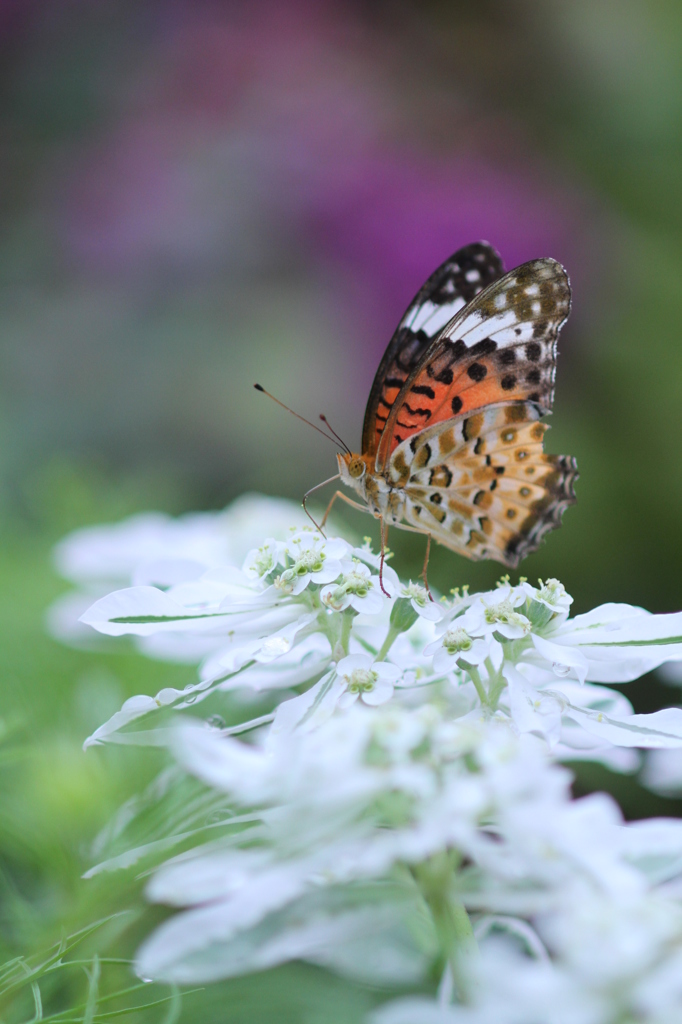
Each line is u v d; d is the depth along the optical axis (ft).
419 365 1.56
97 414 2.63
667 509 2.14
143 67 3.21
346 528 1.71
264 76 2.97
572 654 1.38
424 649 1.39
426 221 2.51
